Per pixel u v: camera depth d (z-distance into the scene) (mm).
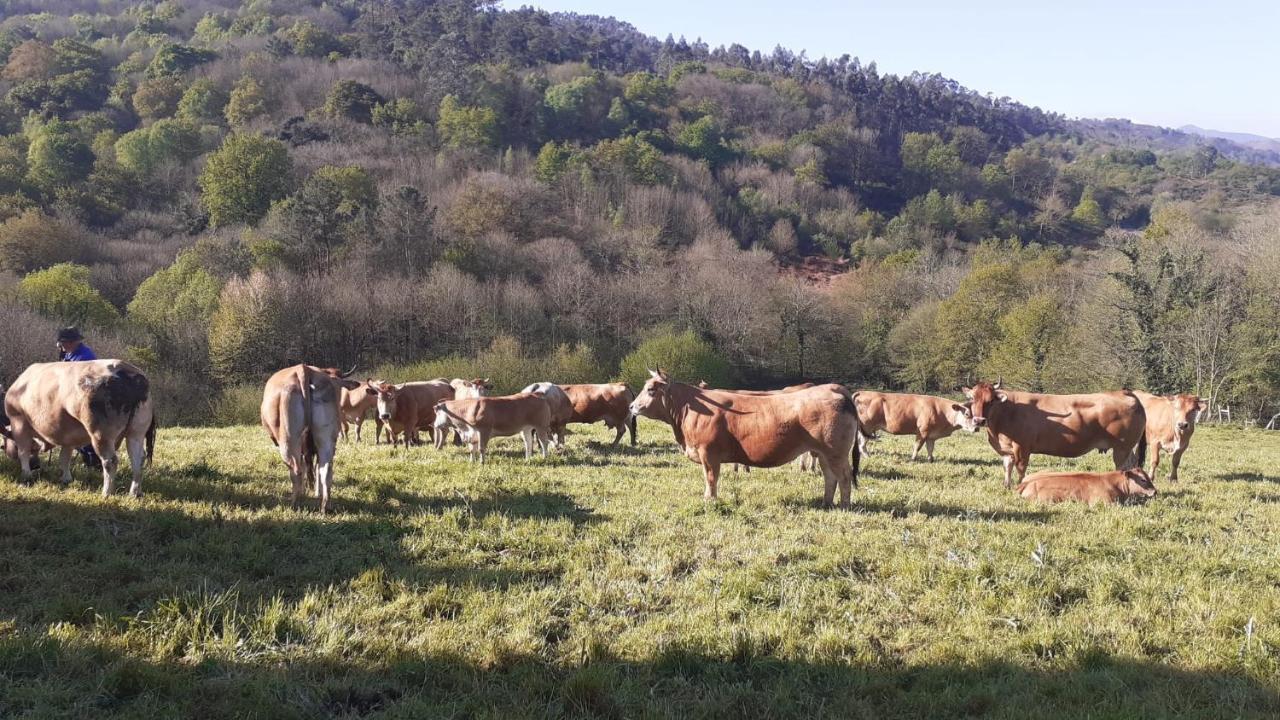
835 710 5594
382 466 14133
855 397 19656
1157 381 42750
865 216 105688
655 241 75875
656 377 12305
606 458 16766
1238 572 8648
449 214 70250
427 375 44625
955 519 10734
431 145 94812
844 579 8125
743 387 64312
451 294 54781
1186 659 6438
